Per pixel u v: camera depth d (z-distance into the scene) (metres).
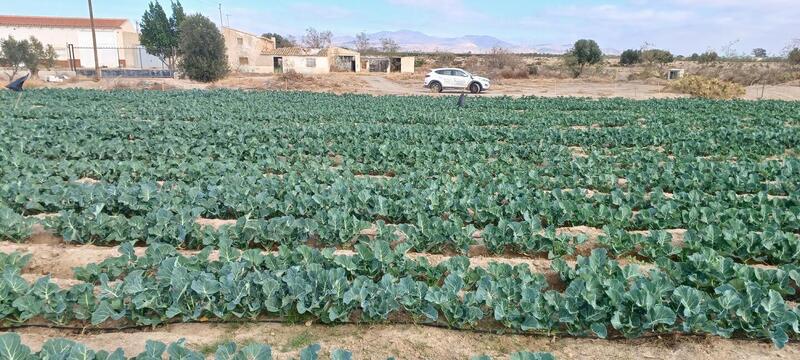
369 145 14.30
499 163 12.80
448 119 21.56
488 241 7.71
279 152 13.84
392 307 5.68
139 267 6.58
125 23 75.75
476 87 38.69
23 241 7.98
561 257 7.65
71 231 7.73
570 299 5.59
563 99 30.03
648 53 72.75
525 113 24.17
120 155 13.44
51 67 53.16
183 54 45.16
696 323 5.38
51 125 17.45
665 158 13.45
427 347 5.44
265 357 4.48
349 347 5.42
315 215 8.46
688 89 38.06
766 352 5.34
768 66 54.03
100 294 5.95
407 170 12.27
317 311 5.75
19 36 68.50
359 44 102.44
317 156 13.98
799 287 6.61
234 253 6.62
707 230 7.61
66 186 9.78
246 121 21.11
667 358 5.27
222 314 5.64
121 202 8.73
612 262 6.57
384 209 8.85
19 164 11.45
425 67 73.06
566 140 16.94
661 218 8.61
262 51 68.56
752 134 17.27
